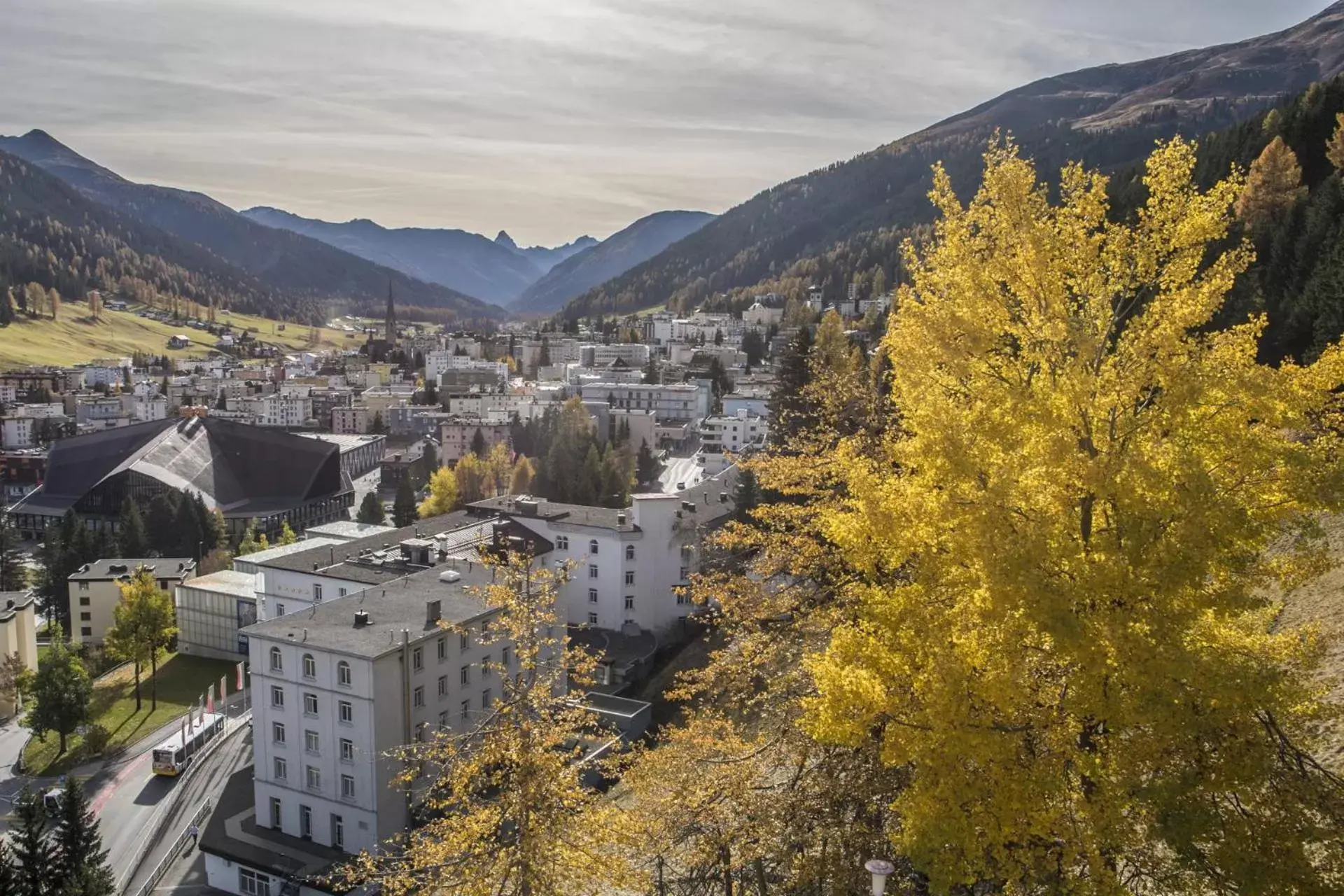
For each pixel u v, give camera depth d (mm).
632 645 84875
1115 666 17312
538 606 29344
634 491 167250
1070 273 22031
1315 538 17875
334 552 86188
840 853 24172
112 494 189750
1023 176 22062
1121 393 19328
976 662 19141
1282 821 16406
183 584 113125
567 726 27750
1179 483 17672
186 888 60375
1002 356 22922
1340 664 26547
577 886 24891
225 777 78375
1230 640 18922
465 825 26219
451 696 62938
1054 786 18047
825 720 20312
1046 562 18281
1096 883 17094
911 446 22062
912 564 22641
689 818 26250
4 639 100312
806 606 31609
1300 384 19062
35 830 53625
